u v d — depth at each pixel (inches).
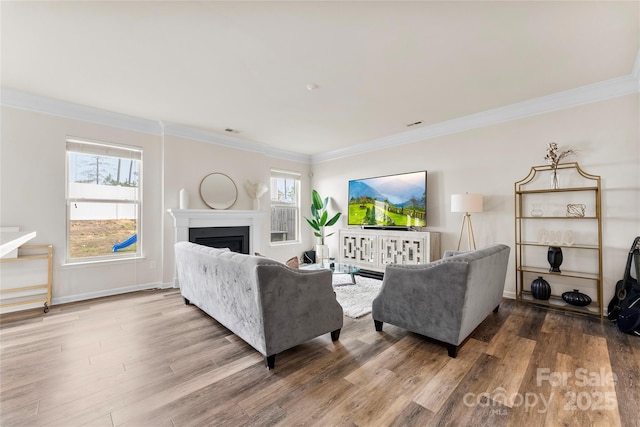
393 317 95.6
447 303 82.4
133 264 153.2
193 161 172.4
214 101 130.4
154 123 158.2
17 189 121.7
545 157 126.6
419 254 161.3
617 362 78.4
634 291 100.3
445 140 162.9
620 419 56.9
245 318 83.3
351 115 149.0
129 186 153.3
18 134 122.0
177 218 158.4
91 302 134.1
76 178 137.9
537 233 133.0
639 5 70.5
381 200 190.4
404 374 73.6
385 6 71.4
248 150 199.3
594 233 118.1
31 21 76.1
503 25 78.9
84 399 63.9
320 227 224.8
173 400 63.7
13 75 106.3
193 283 117.4
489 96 126.5
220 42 86.5
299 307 81.9
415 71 104.2
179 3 69.9
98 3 69.6
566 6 71.5
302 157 239.3
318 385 69.2
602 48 89.8
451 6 71.7
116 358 82.3
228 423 56.8
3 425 55.9
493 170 145.1
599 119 116.7
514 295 138.0
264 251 211.5
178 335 98.3
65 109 132.1
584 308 116.6
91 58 95.0
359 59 96.1
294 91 120.4
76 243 137.7
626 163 111.4
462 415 58.5
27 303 119.0
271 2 69.9
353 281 165.6
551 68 102.3
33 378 72.0
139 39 84.8
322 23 78.0
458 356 82.7
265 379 71.9
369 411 59.9
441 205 165.2
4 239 109.0
